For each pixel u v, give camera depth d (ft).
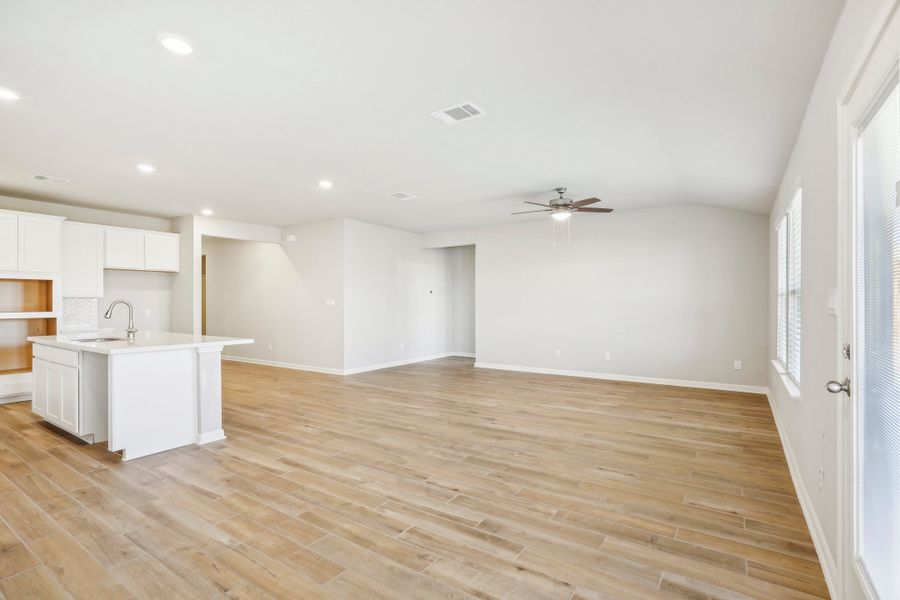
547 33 6.95
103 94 9.18
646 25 6.61
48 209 19.17
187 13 6.50
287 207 20.49
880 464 4.58
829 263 6.63
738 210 19.10
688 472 10.37
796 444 9.86
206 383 12.55
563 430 13.65
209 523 8.03
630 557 7.03
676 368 20.49
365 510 8.55
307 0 6.18
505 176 15.38
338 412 15.81
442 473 10.36
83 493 9.23
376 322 25.39
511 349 25.05
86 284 19.38
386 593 6.16
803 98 8.20
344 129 11.10
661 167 14.12
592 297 22.52
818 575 6.56
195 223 22.27
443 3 6.23
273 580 6.43
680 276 20.38
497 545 7.37
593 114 10.05
